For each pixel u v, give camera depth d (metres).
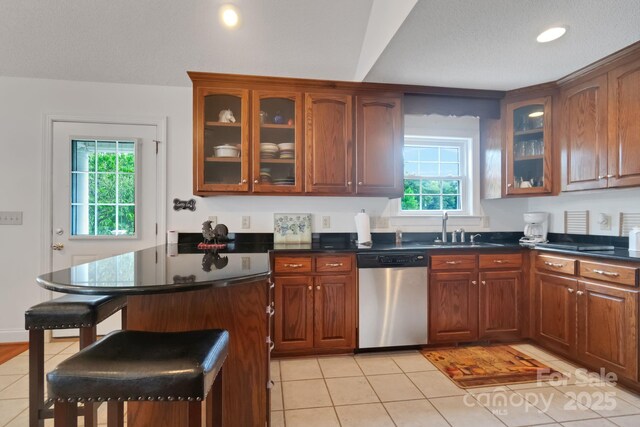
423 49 2.18
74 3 2.24
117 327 2.84
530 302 2.72
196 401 0.92
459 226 3.26
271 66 2.70
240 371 1.46
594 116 2.43
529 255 2.74
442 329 2.62
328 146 2.70
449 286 2.63
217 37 2.49
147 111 2.87
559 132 2.75
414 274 2.57
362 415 1.78
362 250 2.52
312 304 2.47
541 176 2.87
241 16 2.36
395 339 2.54
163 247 2.52
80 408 1.59
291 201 3.02
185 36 2.48
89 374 0.89
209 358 0.98
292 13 2.36
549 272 2.54
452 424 1.70
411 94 2.85
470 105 2.93
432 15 1.81
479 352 2.58
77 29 2.40
